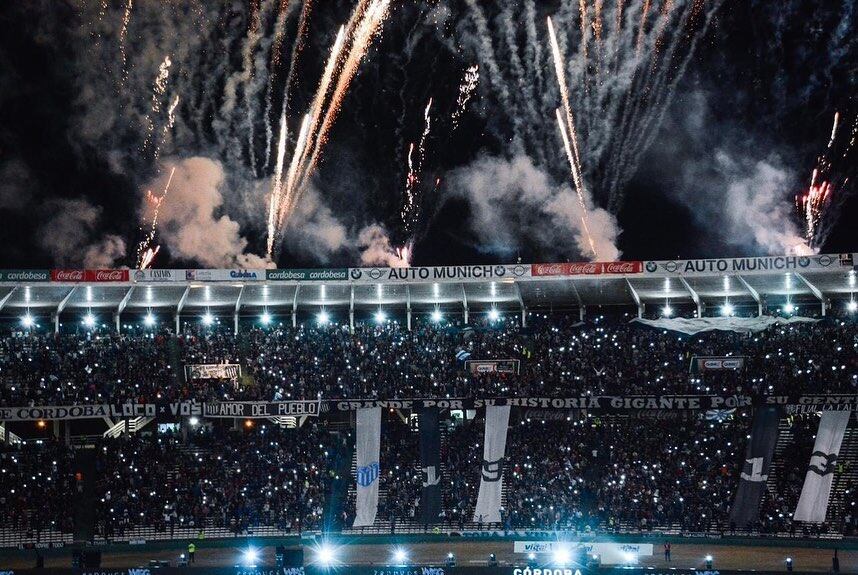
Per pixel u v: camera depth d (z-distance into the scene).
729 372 62.31
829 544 55.25
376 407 61.72
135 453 61.12
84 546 56.53
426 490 58.97
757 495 57.47
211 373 62.88
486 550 55.59
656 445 61.78
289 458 61.59
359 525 57.88
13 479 58.72
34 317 61.78
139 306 63.06
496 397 61.50
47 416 59.09
